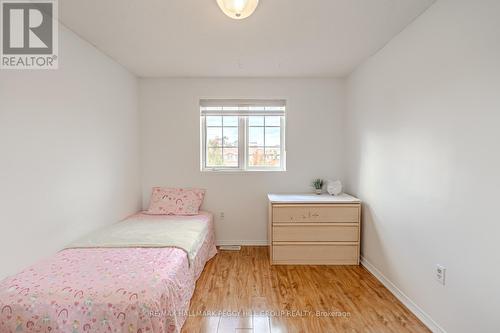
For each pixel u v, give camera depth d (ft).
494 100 4.38
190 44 7.86
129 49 8.20
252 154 11.63
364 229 9.47
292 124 11.27
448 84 5.37
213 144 11.62
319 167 11.37
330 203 9.46
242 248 11.20
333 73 10.66
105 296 4.60
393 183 7.50
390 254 7.68
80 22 6.54
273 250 9.53
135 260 5.98
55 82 6.40
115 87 9.26
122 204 9.83
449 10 5.32
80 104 7.35
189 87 11.18
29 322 4.43
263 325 6.13
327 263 9.57
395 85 7.36
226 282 8.18
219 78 11.16
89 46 7.74
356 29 6.95
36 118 5.86
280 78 11.19
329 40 7.61
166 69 10.11
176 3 5.72
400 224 7.16
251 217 11.43
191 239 7.59
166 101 11.21
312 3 5.74
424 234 6.16
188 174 11.37
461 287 5.08
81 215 7.47
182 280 6.17
